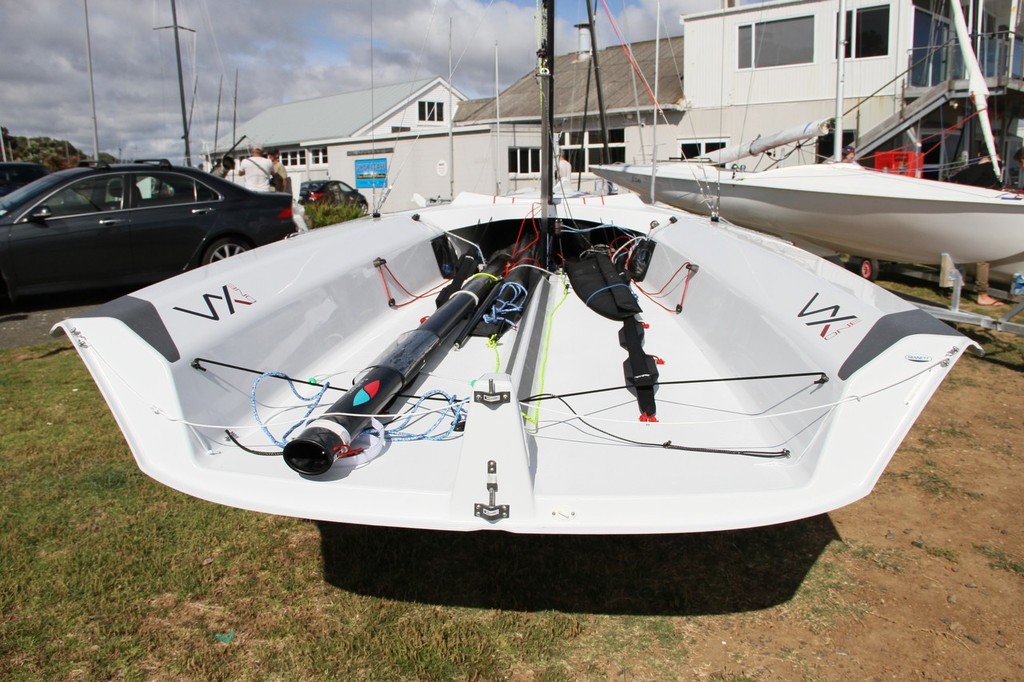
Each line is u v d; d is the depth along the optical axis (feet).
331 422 6.63
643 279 13.92
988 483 10.58
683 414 8.21
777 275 9.42
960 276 17.13
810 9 50.42
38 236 19.22
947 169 42.96
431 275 13.80
